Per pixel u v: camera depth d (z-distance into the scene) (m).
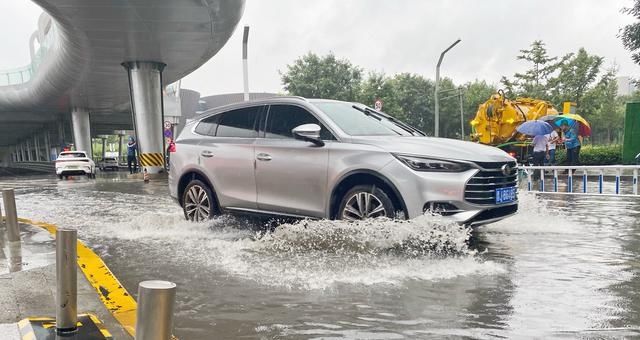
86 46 22.80
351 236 5.12
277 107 6.16
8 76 39.84
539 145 16.47
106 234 6.41
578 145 17.97
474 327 3.11
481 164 4.92
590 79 37.72
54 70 29.75
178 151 7.08
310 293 3.80
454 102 57.62
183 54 24.75
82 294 3.82
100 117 52.28
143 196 12.37
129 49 23.31
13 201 5.81
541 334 2.99
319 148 5.46
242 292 3.85
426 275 4.23
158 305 2.11
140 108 25.16
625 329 3.06
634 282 4.04
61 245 2.99
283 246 5.38
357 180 5.28
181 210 9.16
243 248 5.34
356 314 3.36
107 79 31.34
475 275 4.23
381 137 5.42
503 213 5.22
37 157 64.00
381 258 4.80
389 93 50.06
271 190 5.86
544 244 5.50
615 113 51.00
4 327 3.08
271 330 3.12
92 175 25.31
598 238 5.84
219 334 3.07
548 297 3.66
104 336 2.91
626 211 8.36
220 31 21.66
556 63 38.75
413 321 3.22
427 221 4.79
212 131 6.83
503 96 19.88
